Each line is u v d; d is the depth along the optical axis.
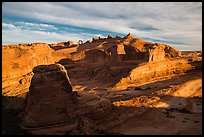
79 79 67.38
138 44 90.88
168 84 52.09
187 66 63.78
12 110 29.98
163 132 26.59
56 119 25.00
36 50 69.19
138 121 29.73
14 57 61.50
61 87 26.11
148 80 57.50
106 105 29.41
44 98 25.06
